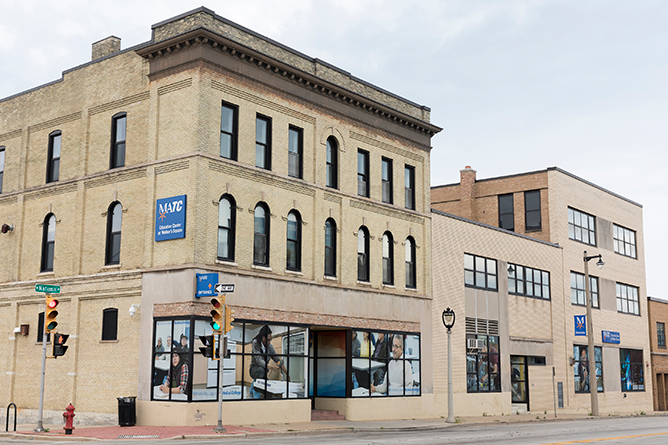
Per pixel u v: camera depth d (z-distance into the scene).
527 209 50.22
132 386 27.11
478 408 38.81
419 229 37.03
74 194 30.75
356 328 32.31
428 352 36.19
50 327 24.22
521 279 44.19
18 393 31.20
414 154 37.38
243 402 26.86
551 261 47.25
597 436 24.20
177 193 26.91
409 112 37.25
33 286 31.44
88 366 28.77
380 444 19.86
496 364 40.75
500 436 23.97
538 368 44.50
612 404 52.19
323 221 31.58
